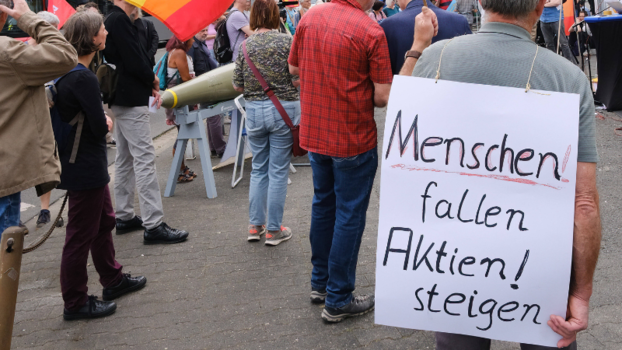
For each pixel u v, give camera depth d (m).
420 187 1.50
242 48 3.65
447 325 1.55
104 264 3.18
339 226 2.69
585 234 1.42
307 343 2.69
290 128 3.66
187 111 5.02
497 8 1.47
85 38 2.89
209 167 5.11
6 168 2.29
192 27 3.51
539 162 1.43
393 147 1.51
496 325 1.52
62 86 2.75
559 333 1.48
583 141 1.42
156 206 4.05
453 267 1.51
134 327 2.95
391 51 2.54
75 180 2.82
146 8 3.44
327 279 3.02
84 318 3.05
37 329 2.98
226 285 3.36
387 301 1.56
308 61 2.55
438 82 1.48
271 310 3.03
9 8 2.28
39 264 3.89
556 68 1.44
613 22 6.03
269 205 3.82
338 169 2.60
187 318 3.01
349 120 2.51
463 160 1.47
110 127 2.97
